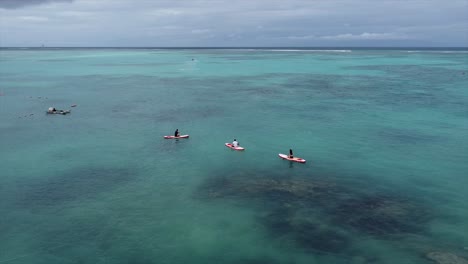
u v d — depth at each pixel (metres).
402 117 55.12
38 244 23.23
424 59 195.75
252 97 74.00
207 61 195.75
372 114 57.38
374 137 45.34
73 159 38.09
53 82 98.62
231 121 54.34
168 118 56.44
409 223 25.59
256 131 48.81
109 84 95.19
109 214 26.91
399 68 137.75
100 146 42.53
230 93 79.50
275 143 43.62
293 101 68.88
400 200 28.92
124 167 36.06
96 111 61.56
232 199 29.39
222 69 141.38
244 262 21.66
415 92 77.56
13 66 156.62
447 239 23.70
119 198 29.42
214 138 45.91
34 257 21.98
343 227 25.16
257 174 34.44
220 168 36.00
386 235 24.19
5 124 52.25
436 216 26.50
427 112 58.16
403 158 38.06
